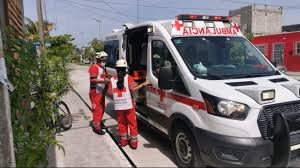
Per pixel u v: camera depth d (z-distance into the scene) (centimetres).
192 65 635
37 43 924
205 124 558
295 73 3412
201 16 725
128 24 913
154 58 739
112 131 867
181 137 623
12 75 670
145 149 733
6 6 823
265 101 538
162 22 737
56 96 830
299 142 553
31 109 743
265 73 664
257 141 521
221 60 671
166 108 673
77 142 777
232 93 548
